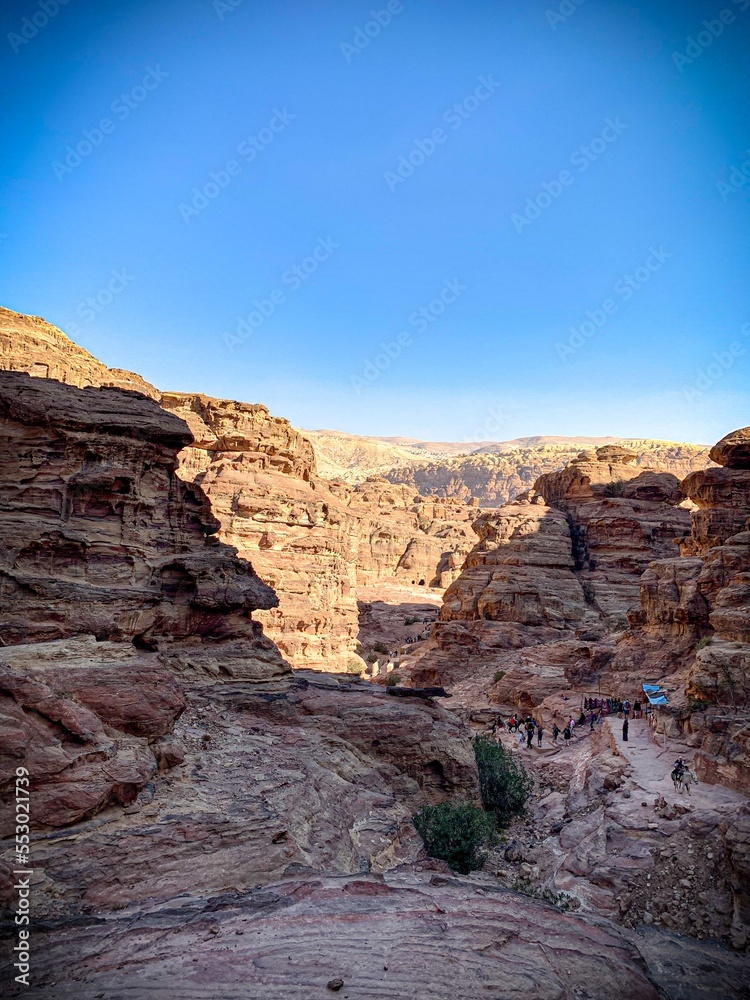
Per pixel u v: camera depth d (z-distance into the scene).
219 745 21.84
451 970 10.32
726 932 18.56
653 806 25.58
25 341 48.44
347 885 13.72
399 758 26.84
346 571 62.75
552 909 13.92
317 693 30.16
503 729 49.06
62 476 27.12
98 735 15.82
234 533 53.28
